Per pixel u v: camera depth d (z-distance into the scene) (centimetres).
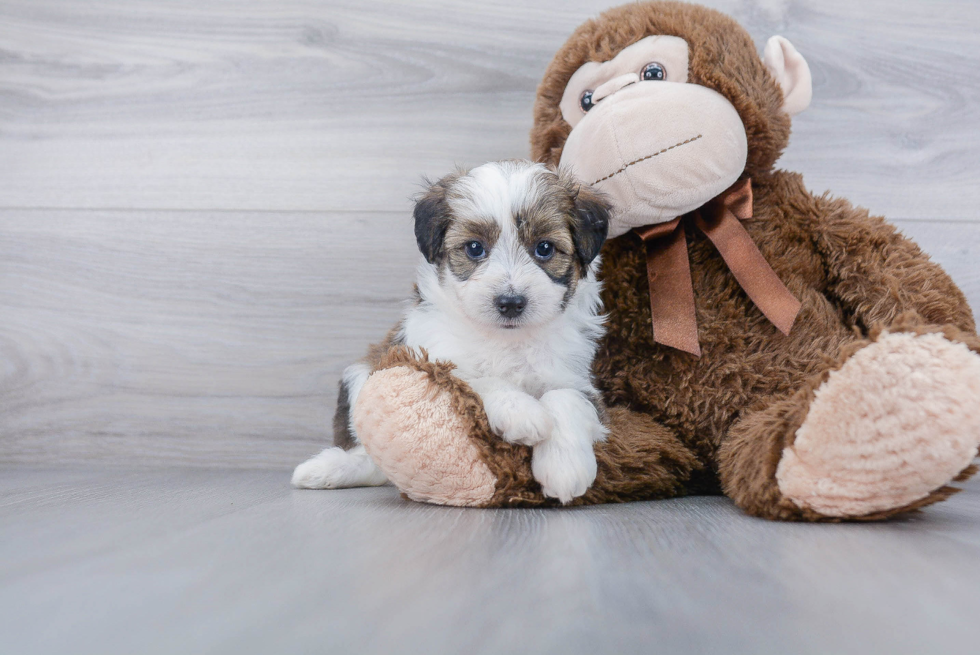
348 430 202
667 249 187
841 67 244
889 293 171
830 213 186
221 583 93
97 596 88
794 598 87
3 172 253
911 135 244
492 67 250
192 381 250
